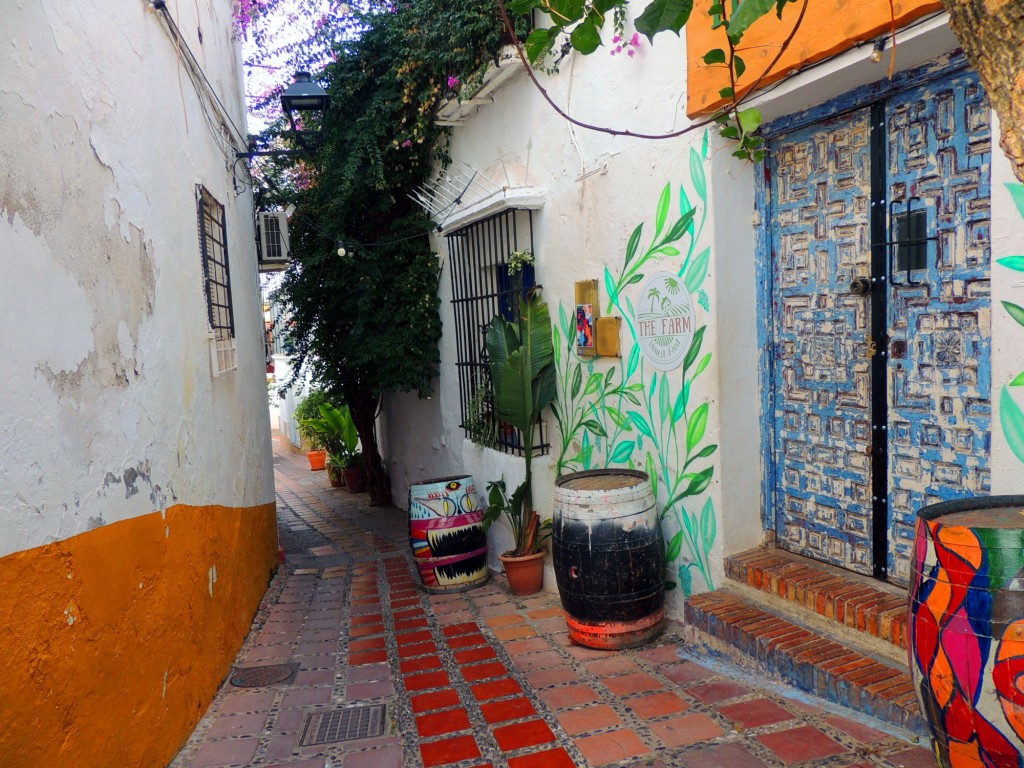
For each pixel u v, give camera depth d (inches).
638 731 124.5
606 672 151.9
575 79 197.8
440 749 126.4
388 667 169.2
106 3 122.5
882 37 115.0
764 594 148.3
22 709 83.7
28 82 94.0
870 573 139.8
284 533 381.1
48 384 94.6
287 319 378.9
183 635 138.3
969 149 117.1
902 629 119.7
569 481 176.1
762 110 144.0
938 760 86.8
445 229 266.7
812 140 145.3
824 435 147.4
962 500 92.7
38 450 91.1
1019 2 53.4
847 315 140.4
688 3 78.2
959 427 121.3
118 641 109.3
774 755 111.2
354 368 364.2
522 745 124.8
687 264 163.2
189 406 156.9
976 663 79.0
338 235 311.7
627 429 188.7
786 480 157.5
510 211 224.4
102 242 114.0
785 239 153.0
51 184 98.6
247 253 273.1
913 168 125.8
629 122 178.1
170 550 134.9
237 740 135.3
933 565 84.1
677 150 163.2
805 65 128.6
